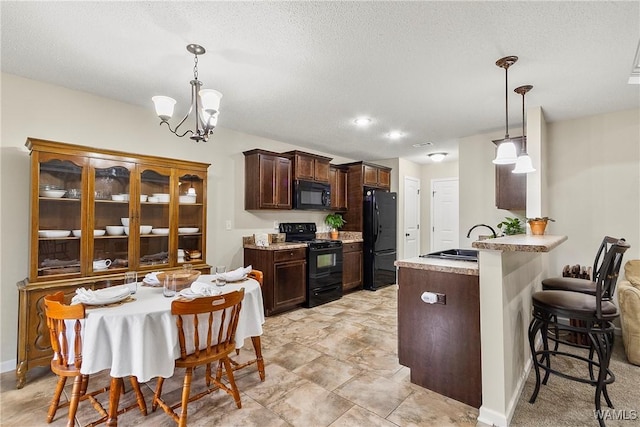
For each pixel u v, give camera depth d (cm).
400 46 214
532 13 179
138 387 198
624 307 273
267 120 375
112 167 286
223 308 188
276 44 212
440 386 220
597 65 239
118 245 295
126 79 267
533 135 329
